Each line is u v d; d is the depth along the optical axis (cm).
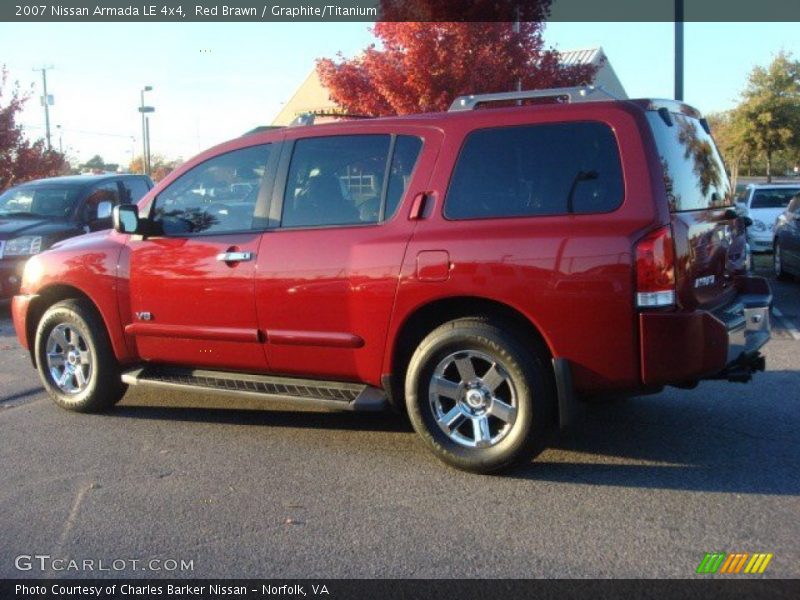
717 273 495
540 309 451
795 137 2984
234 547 400
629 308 436
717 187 533
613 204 446
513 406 468
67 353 633
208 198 572
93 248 608
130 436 576
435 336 482
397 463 510
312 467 507
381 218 504
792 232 1305
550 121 470
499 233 462
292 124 574
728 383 684
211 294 552
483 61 1282
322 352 520
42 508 452
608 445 535
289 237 527
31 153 2311
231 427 593
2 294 1062
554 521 421
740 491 454
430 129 500
